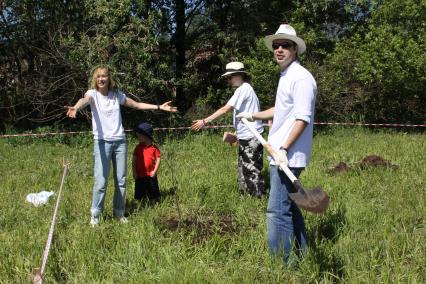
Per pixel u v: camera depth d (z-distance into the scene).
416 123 15.26
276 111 4.06
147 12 12.79
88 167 8.85
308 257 4.15
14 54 13.02
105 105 5.52
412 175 7.74
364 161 8.50
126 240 4.87
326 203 3.56
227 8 15.24
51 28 12.41
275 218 4.11
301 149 3.94
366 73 13.77
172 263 4.28
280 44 3.98
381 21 14.56
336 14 15.17
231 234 5.12
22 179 7.99
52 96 12.91
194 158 9.73
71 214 5.89
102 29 12.16
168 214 5.84
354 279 3.86
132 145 11.46
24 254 4.57
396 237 4.78
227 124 13.45
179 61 15.42
